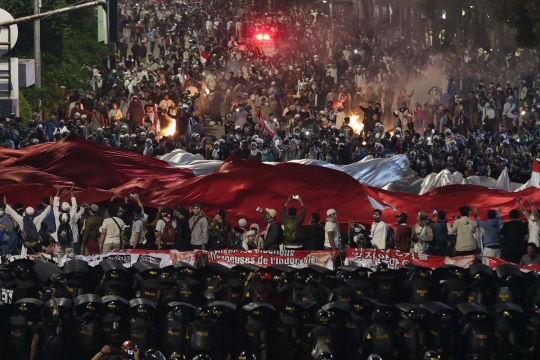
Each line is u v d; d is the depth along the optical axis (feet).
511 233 96.27
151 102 171.94
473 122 192.95
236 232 105.09
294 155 150.20
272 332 68.08
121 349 61.11
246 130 160.35
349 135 163.02
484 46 271.69
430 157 146.20
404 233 96.43
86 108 183.52
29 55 210.18
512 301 75.25
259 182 111.04
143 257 83.15
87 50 243.60
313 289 75.20
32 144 136.98
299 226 97.60
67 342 68.59
